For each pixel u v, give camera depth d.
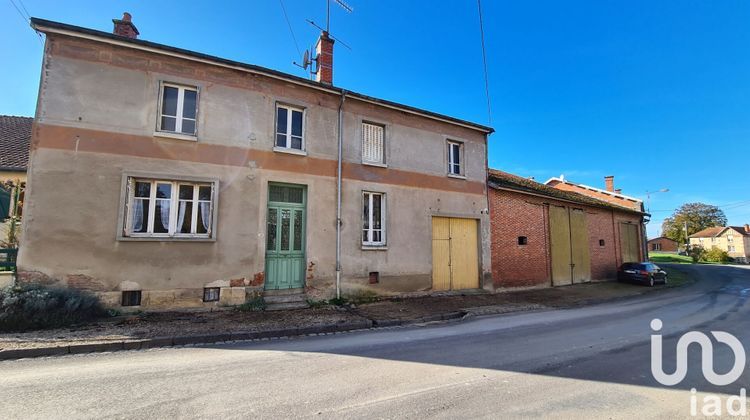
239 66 9.45
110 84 8.28
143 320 7.48
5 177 10.62
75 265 7.64
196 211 8.95
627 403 3.89
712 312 10.43
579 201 18.09
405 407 3.74
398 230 11.82
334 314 8.80
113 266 7.93
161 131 8.59
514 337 7.04
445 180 13.14
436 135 13.14
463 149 13.85
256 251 9.38
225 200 9.13
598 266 18.95
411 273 11.91
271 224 9.95
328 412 3.60
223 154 9.22
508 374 4.81
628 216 22.27
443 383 4.45
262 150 9.75
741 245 63.84
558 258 16.56
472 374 4.80
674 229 73.81
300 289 10.08
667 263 40.84
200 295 8.67
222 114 9.33
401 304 10.51
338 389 4.23
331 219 10.61
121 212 8.06
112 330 6.66
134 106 8.43
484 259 13.68
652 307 11.54
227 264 9.01
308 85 10.44
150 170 8.42
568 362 5.36
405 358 5.55
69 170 7.77
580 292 14.76
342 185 10.94
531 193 15.45
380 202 11.77
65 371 4.78
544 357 5.63
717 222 72.38
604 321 8.87
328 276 10.37
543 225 16.14
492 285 13.73
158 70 8.73
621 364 5.27
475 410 3.68
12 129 13.43
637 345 6.41
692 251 53.97
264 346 6.27
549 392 4.18
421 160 12.65
